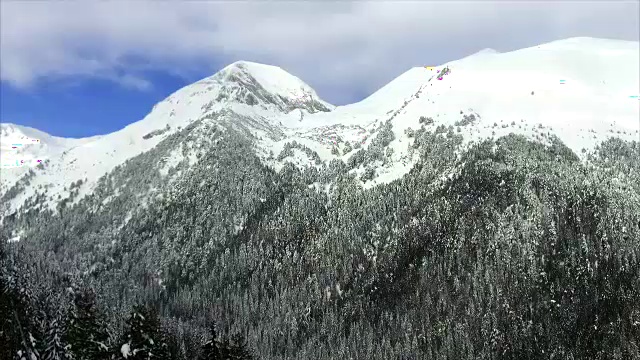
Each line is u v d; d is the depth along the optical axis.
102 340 84.12
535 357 126.81
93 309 90.06
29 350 83.81
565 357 125.38
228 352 89.00
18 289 108.62
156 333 83.06
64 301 102.50
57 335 83.62
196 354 121.44
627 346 125.50
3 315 93.62
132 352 79.56
